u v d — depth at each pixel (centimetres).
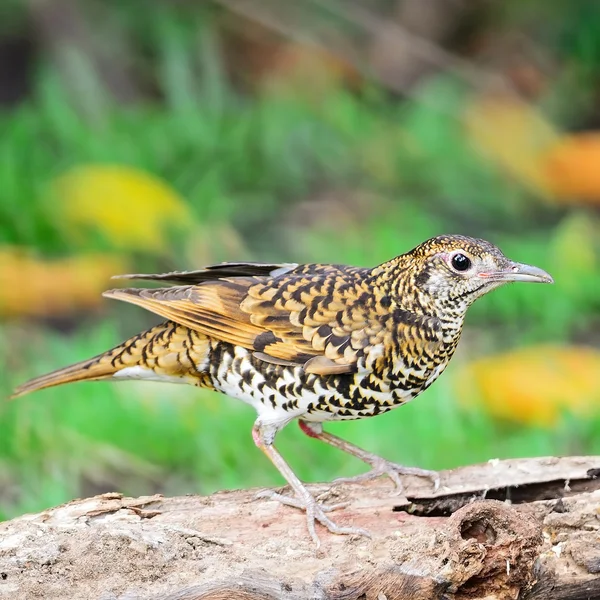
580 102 2088
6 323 1430
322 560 702
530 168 1855
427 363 798
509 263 789
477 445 1152
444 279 789
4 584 669
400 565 669
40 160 1688
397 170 1822
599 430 1170
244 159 1781
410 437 1145
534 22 2173
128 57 1991
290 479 777
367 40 2131
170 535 704
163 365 827
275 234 1664
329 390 791
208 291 812
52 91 1803
